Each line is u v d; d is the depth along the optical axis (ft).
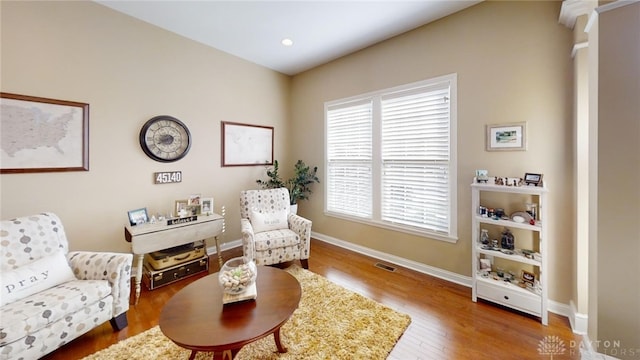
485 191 7.87
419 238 9.61
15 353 4.48
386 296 7.75
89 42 8.03
